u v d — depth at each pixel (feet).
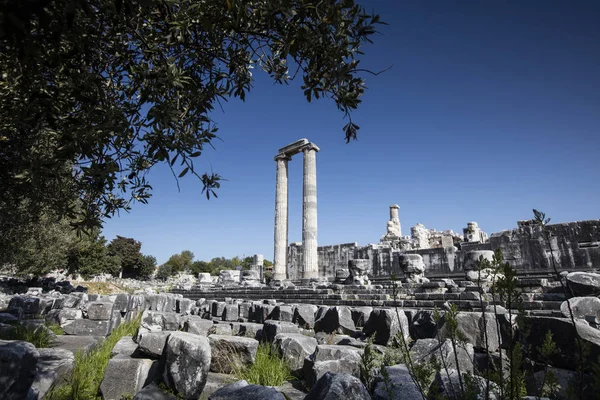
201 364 15.39
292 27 11.62
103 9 9.27
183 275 287.48
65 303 42.09
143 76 11.89
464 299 35.68
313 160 101.40
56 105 11.59
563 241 63.98
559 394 12.67
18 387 11.30
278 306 36.52
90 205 14.64
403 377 12.69
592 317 19.85
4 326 23.24
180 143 12.50
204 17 11.03
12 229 34.86
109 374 17.20
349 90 12.71
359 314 29.76
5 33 6.98
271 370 19.12
